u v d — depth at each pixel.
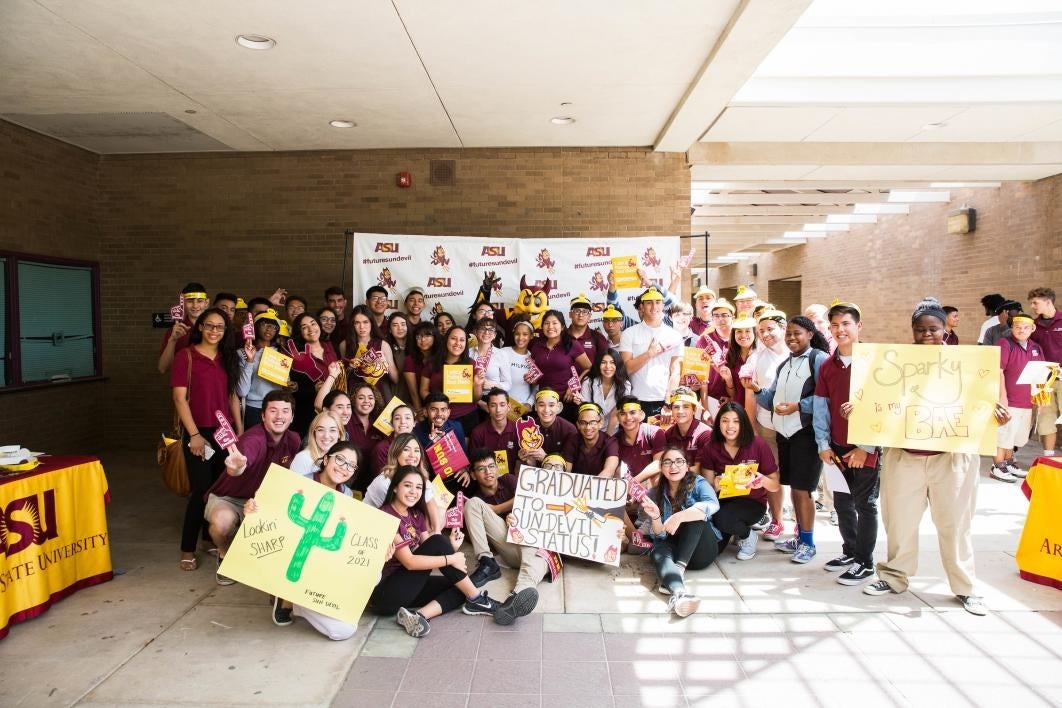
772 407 5.15
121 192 8.48
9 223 7.23
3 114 6.96
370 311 6.14
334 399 4.69
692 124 7.13
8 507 3.86
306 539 3.77
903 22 6.20
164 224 8.46
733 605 4.19
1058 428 9.66
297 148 8.27
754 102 6.98
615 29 5.04
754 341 6.20
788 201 12.87
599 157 8.30
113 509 6.26
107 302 8.55
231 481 4.39
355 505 3.87
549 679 3.35
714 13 4.79
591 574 4.70
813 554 4.98
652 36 5.17
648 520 4.95
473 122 7.30
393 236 7.14
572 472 5.20
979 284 11.24
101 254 8.53
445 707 3.11
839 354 4.47
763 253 24.23
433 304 7.14
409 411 5.04
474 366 5.86
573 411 5.96
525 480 4.75
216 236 8.42
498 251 7.19
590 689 3.27
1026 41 6.50
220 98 6.49
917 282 13.38
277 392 4.48
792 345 4.89
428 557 3.95
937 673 3.39
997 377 4.00
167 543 5.39
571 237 8.28
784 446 5.17
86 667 3.46
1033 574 4.45
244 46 5.29
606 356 5.79
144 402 8.58
